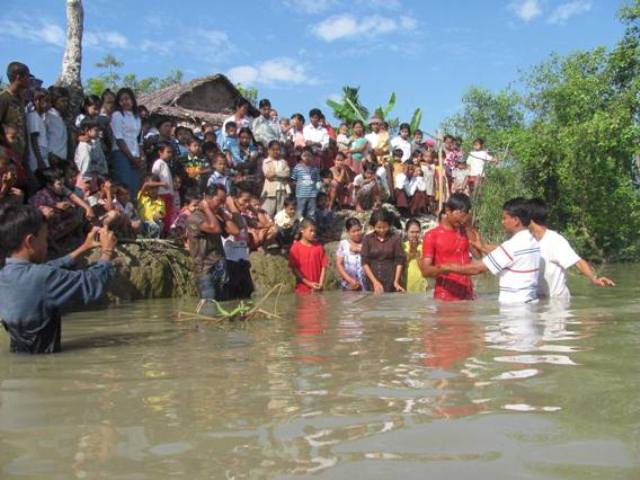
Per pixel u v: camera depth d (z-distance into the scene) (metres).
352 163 12.62
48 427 2.08
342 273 8.76
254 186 10.45
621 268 13.33
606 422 2.00
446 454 1.75
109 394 2.51
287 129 12.60
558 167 18.70
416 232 8.50
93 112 8.58
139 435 1.98
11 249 3.73
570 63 19.70
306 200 10.84
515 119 24.78
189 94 19.84
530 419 2.04
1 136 6.68
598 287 7.20
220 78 20.34
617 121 17.52
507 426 1.98
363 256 8.27
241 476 1.63
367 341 3.65
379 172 12.70
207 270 7.19
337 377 2.71
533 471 1.62
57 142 7.81
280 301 6.72
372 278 8.17
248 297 7.73
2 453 1.84
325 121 12.80
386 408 2.21
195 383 2.66
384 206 12.43
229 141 10.70
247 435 1.95
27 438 1.97
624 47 18.61
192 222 7.19
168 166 9.15
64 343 3.95
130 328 4.59
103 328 4.63
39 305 3.55
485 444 1.82
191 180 9.76
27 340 3.56
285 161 10.70
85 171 7.96
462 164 15.34
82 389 2.62
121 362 3.21
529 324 4.20
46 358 3.40
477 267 5.76
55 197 6.99
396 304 5.87
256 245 9.37
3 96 6.73
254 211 9.49
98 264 3.94
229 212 7.86
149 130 10.38
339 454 1.77
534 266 5.62
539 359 2.97
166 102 18.86
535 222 6.04
